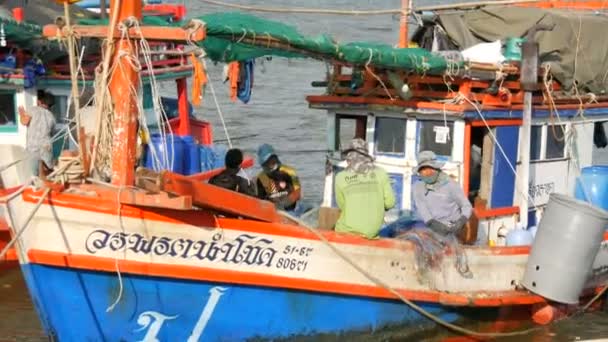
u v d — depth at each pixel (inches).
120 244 487.5
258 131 1517.0
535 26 650.2
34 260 482.0
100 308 497.7
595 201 747.4
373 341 594.6
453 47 746.2
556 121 742.5
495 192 687.1
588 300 712.4
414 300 593.9
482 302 610.5
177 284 508.1
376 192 581.0
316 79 2074.3
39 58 869.2
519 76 688.4
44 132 805.9
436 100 666.2
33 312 720.3
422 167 613.0
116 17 474.9
